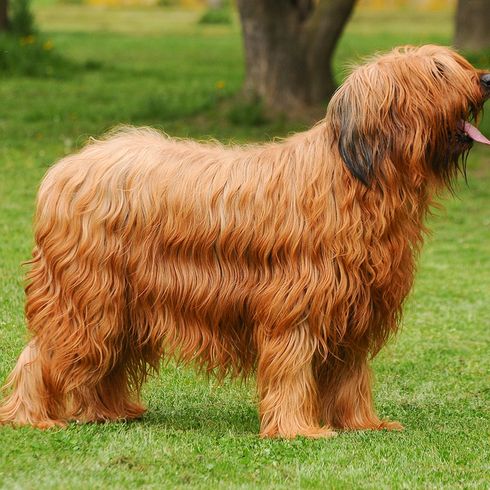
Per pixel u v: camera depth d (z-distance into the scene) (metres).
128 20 78.50
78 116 29.53
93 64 41.59
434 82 8.84
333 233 8.87
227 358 9.31
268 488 7.98
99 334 9.16
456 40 41.97
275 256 8.95
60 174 9.23
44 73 38.28
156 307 9.17
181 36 62.12
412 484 8.28
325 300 8.92
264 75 29.17
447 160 9.08
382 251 8.95
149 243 9.08
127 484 7.96
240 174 9.06
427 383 12.06
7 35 41.47
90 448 8.80
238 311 9.13
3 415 9.39
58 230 9.14
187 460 8.60
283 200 8.93
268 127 28.05
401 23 74.38
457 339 14.03
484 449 9.40
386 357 13.12
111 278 9.10
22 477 8.02
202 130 27.83
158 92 34.78
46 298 9.26
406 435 9.67
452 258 18.92
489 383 12.12
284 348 9.02
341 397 9.73
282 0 28.86
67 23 72.75
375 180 8.84
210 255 9.05
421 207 9.25
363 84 8.83
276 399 9.16
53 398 9.41
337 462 8.67
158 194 9.04
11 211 19.55
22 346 12.20
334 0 28.81
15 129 27.38
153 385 11.33
